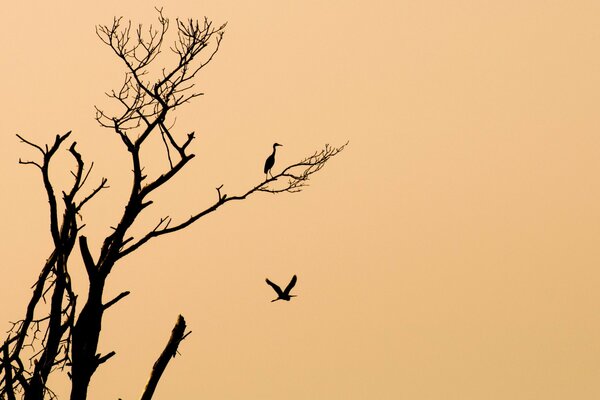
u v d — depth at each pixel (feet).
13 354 55.93
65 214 59.06
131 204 60.03
